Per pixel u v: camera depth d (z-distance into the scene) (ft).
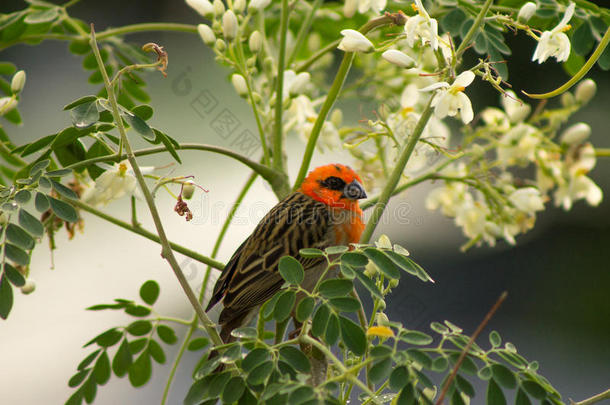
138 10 50.24
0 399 34.40
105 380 17.74
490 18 16.60
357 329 13.01
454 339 13.46
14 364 36.47
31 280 17.51
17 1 43.27
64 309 38.29
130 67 14.89
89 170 17.52
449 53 16.60
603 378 36.27
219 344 14.60
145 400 33.88
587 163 21.11
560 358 37.42
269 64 20.74
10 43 23.32
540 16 19.35
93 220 39.91
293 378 13.07
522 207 20.62
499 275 42.06
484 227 21.67
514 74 44.60
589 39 19.25
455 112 15.40
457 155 18.21
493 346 13.79
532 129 21.20
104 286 38.47
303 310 13.23
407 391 12.74
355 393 23.85
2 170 22.25
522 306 40.60
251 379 13.07
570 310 40.34
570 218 45.01
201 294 19.57
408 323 21.07
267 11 26.48
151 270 38.45
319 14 26.50
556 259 42.75
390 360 12.89
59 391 35.60
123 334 18.08
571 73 22.97
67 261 39.47
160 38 48.60
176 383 34.22
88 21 49.96
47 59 49.16
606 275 41.39
